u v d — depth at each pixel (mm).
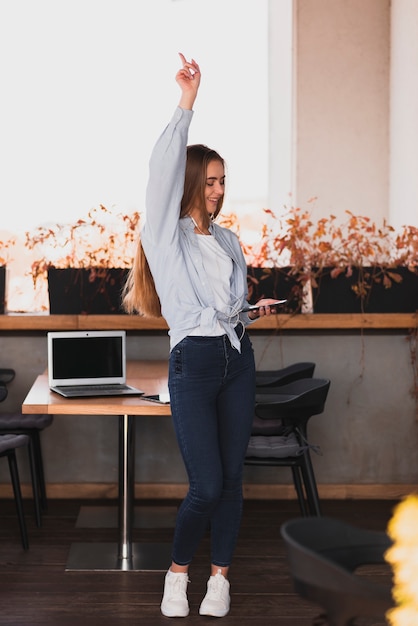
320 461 5062
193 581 3789
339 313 4906
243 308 3203
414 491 5051
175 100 7312
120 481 4016
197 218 3250
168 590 3391
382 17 6645
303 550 1679
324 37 6660
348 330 5004
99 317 4855
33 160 7285
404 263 4926
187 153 3238
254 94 7293
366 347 5016
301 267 4879
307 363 4637
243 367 3215
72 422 5031
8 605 3508
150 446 5035
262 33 7289
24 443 4102
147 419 5031
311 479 3914
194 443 3123
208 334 3098
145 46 7293
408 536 1902
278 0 6891
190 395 3123
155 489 5047
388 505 4934
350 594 1643
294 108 6711
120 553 4031
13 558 4047
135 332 4949
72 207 7301
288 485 5090
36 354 4980
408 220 6199
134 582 3766
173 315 3150
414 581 1737
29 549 4172
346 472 5070
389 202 6699
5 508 4844
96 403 3445
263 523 4609
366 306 4910
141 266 3340
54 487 5047
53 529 4477
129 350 4965
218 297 3172
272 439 4113
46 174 7285
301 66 6668
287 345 5008
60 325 4848
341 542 1884
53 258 5031
